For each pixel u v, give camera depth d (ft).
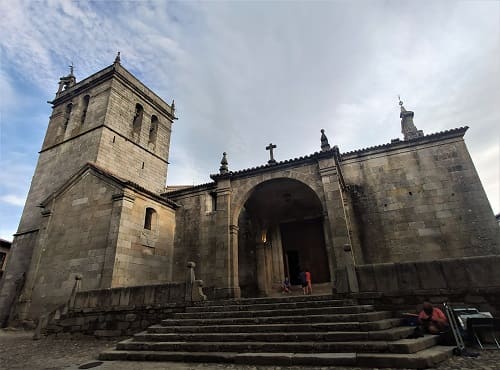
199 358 22.06
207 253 56.39
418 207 46.47
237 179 49.44
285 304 29.32
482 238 41.60
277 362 19.83
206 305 33.12
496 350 20.48
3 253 95.55
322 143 45.85
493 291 24.61
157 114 87.56
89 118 72.38
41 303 48.73
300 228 64.85
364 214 49.29
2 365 23.61
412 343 19.30
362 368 17.94
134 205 51.98
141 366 21.39
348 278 29.50
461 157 46.42
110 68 76.64
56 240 53.31
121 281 45.68
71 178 57.77
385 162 51.08
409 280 27.45
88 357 25.93
